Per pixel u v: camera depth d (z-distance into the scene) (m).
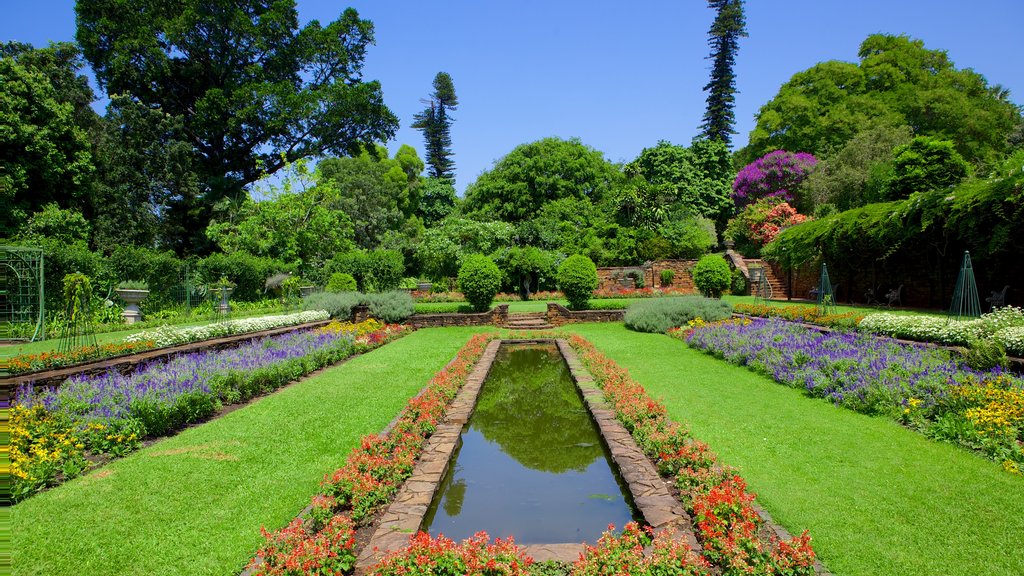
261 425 5.35
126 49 20.97
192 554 2.94
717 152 34.06
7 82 14.51
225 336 9.25
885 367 6.07
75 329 7.21
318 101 24.59
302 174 22.39
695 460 3.81
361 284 22.19
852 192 22.86
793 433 4.84
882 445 4.45
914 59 27.86
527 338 12.32
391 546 2.97
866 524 3.12
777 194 27.98
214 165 25.36
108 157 18.97
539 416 6.33
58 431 4.39
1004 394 4.66
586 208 30.05
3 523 3.24
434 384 6.71
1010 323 6.63
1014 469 3.80
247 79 24.69
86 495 3.66
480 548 2.69
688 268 24.69
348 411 5.89
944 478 3.73
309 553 2.62
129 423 4.69
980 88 26.77
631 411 5.23
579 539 3.37
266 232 21.27
